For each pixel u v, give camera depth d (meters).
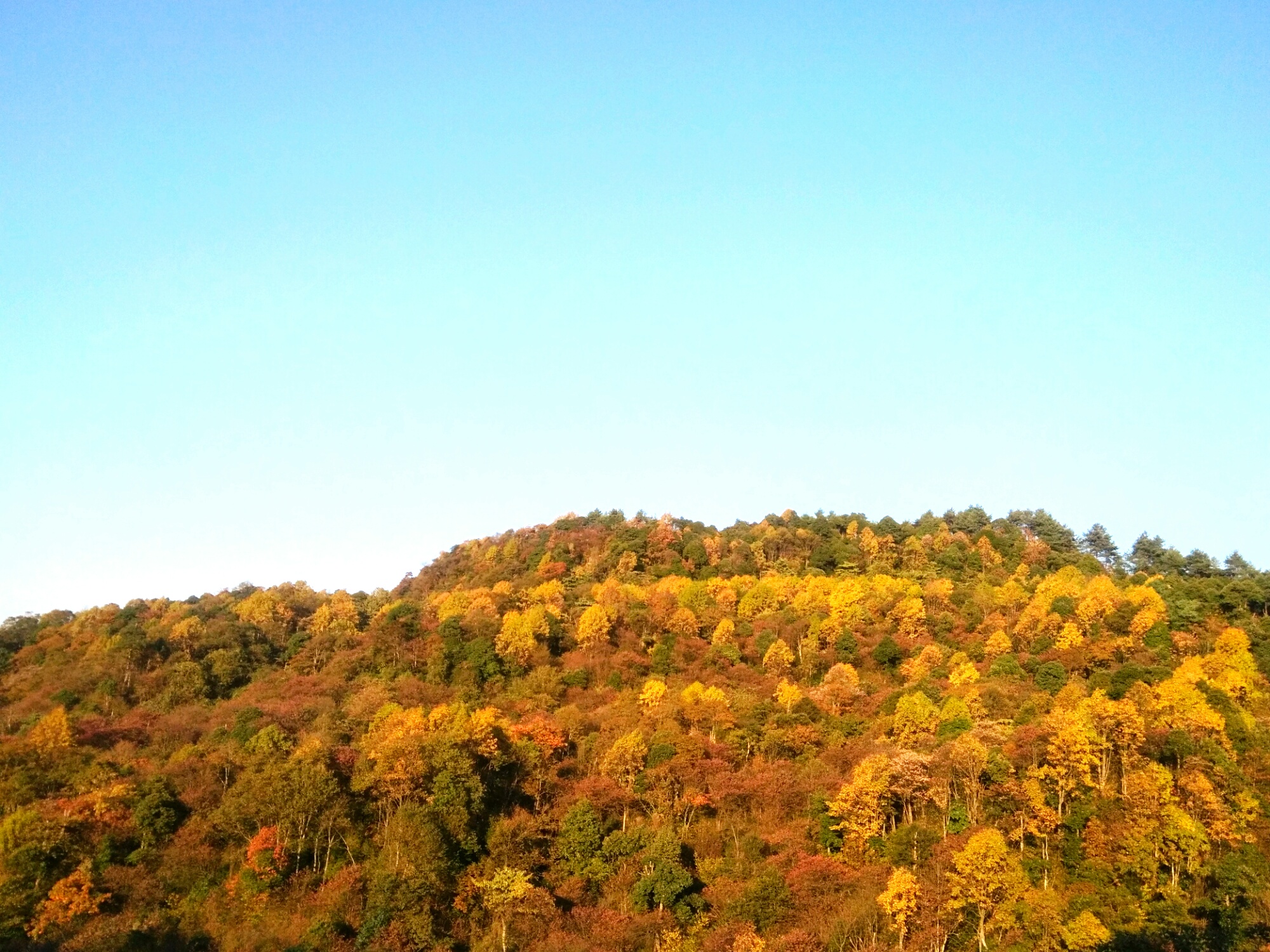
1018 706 91.06
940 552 156.25
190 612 137.38
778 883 66.69
